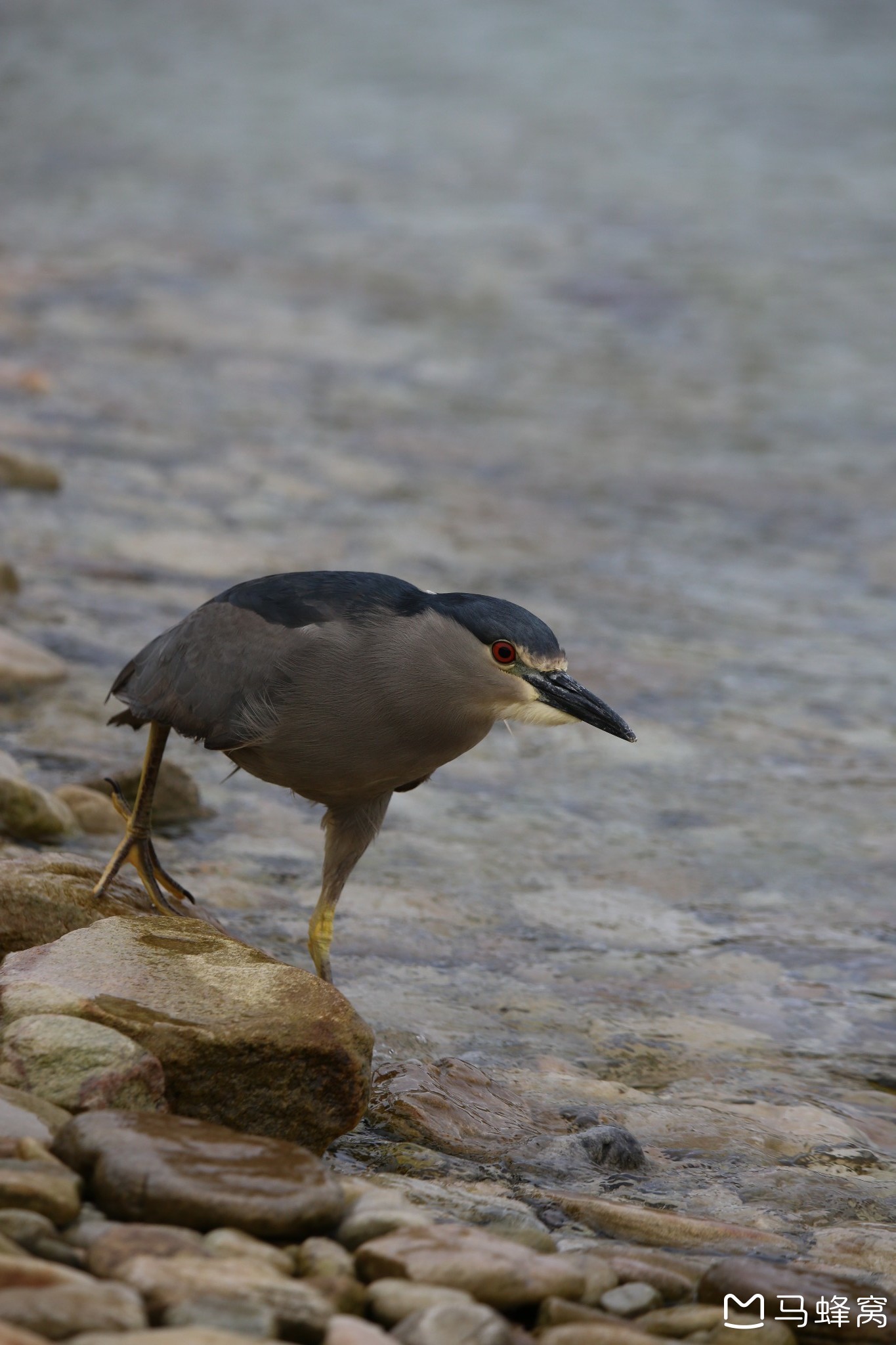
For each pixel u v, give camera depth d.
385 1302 4.92
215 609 7.67
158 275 28.59
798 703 13.79
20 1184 5.04
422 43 56.66
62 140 40.25
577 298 29.53
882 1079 8.08
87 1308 4.37
